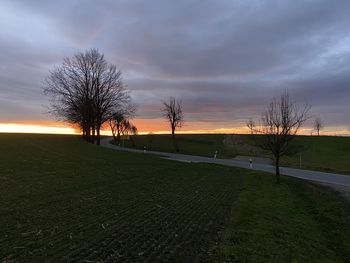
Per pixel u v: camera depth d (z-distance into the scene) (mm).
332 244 11938
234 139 96250
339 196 23188
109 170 27359
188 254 8422
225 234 10352
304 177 33438
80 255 7922
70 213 12094
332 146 72812
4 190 16281
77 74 71125
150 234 9891
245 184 23797
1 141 50938
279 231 11609
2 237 9070
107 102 71375
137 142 93750
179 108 80250
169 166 34312
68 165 29078
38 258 7637
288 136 28234
